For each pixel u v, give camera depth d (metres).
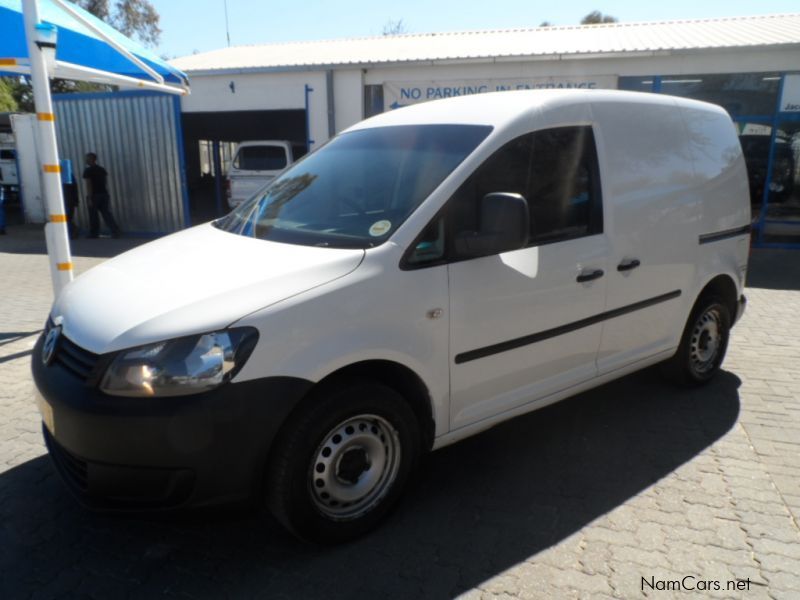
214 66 13.27
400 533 2.87
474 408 3.10
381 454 2.82
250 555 2.72
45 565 2.66
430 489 3.25
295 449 2.48
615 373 3.79
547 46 12.13
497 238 2.71
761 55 10.68
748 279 9.00
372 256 2.67
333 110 12.56
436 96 12.14
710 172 4.30
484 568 2.63
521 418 4.12
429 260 2.79
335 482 2.68
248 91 13.05
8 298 7.64
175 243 3.27
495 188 3.05
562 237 3.32
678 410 4.23
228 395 2.31
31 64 5.06
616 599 2.44
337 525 2.70
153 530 2.90
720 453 3.63
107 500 2.43
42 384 2.55
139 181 14.45
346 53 13.97
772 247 11.81
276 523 2.95
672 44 11.23
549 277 3.22
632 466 3.48
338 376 2.65
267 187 3.72
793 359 5.34
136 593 2.48
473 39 14.98
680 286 4.07
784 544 2.77
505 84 11.77
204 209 18.89
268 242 2.98
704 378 4.60
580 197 3.42
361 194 3.13
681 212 4.00
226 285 2.52
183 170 14.12
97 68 6.35
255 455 2.39
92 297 2.74
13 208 19.86
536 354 3.27
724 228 4.41
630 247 3.65
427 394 2.87
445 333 2.85
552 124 3.32
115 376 2.32
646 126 3.87
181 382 2.29
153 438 2.27
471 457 3.59
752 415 4.16
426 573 2.60
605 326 3.61
